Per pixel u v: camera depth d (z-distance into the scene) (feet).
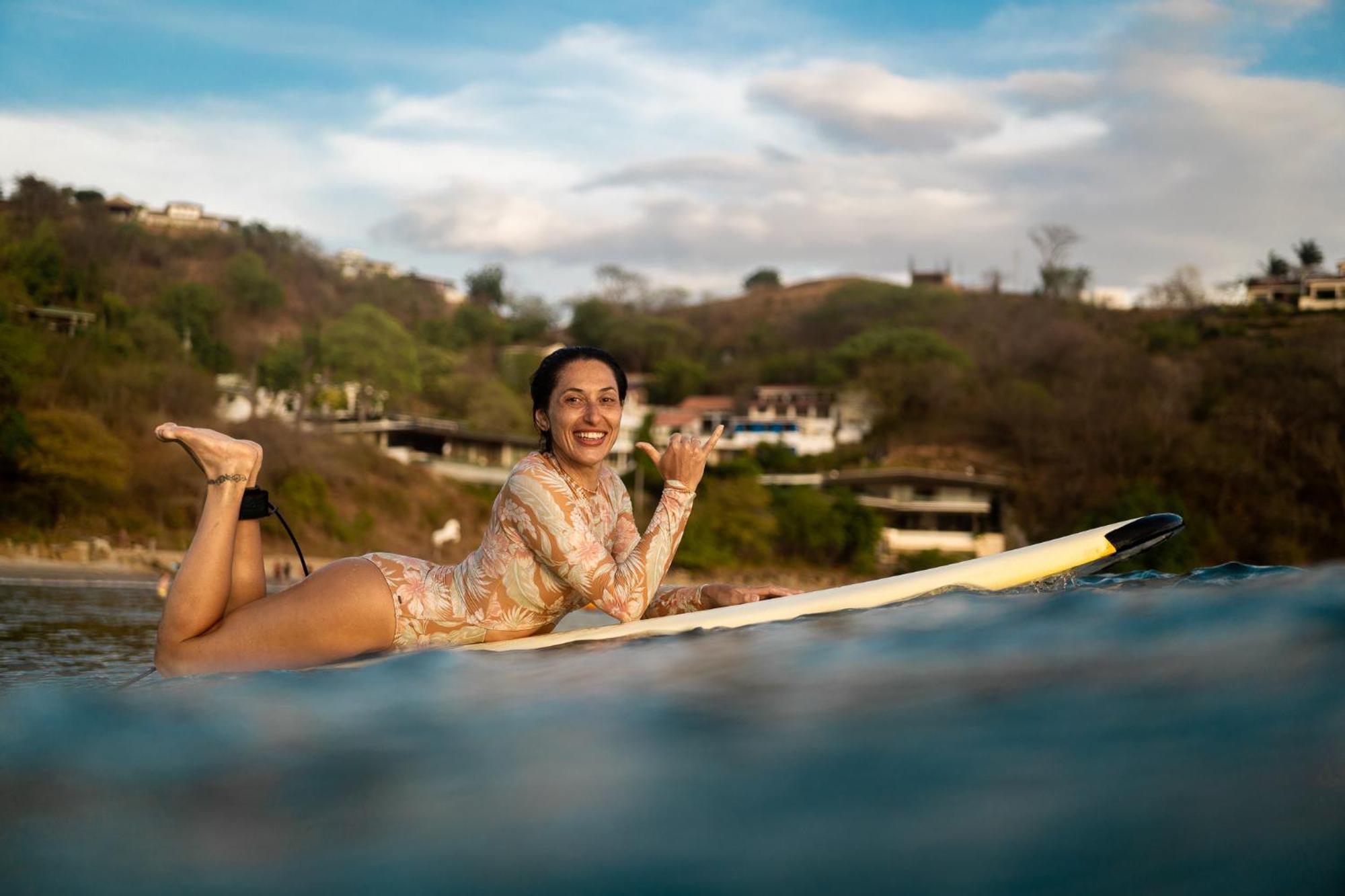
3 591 61.62
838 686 4.25
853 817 2.73
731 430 232.73
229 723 4.20
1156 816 2.46
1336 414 154.81
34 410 118.11
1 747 3.85
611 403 10.07
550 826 2.88
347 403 203.51
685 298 393.70
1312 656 3.64
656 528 9.89
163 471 125.39
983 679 4.03
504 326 319.47
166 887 2.62
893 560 168.45
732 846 2.64
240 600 9.93
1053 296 316.40
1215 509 158.81
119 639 21.91
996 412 199.62
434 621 9.69
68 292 178.40
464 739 3.87
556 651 6.50
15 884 2.68
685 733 3.72
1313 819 2.35
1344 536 149.79
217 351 195.31
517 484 9.79
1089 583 8.95
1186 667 3.71
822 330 321.73
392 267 375.45
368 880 2.62
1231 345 187.83
